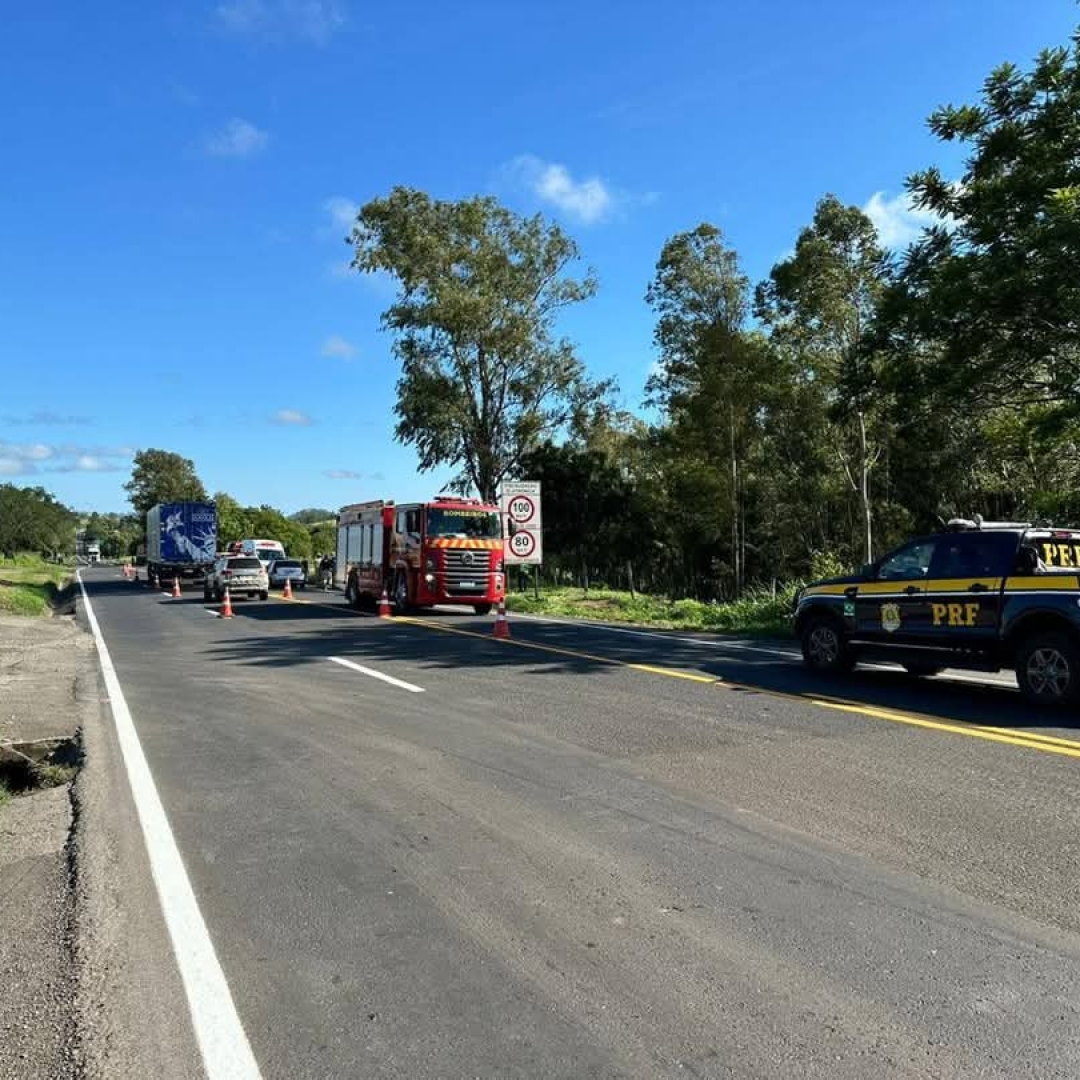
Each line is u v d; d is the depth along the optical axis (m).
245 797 6.86
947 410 17.69
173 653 16.39
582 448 46.78
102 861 5.54
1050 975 3.94
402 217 42.69
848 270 28.00
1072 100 14.66
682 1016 3.64
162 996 3.90
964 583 10.51
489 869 5.28
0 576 49.41
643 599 29.61
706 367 35.22
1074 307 13.74
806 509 37.59
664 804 6.45
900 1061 3.31
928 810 6.22
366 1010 3.74
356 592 28.95
